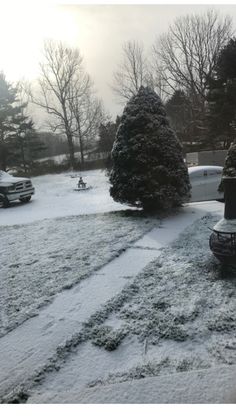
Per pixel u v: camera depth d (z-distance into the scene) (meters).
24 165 35.12
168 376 2.60
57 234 7.72
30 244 7.00
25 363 2.97
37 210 12.66
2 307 4.11
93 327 3.52
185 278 4.59
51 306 4.07
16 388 2.66
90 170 34.78
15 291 4.56
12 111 33.50
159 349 3.08
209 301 3.90
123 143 9.36
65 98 39.78
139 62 39.22
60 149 55.59
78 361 2.98
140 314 3.72
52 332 3.47
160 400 2.36
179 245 6.10
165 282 4.52
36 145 36.69
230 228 4.43
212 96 25.25
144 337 3.29
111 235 7.20
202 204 10.28
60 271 5.21
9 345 3.28
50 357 3.04
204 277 4.59
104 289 4.45
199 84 36.84
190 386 2.46
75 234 7.56
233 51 23.94
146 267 5.12
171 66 38.09
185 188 9.39
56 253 6.18
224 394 2.36
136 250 6.05
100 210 11.39
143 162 8.98
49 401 2.46
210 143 28.98
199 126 34.19
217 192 11.12
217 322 3.44
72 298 4.25
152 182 9.01
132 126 9.20
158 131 9.08
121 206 11.97
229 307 3.73
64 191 18.62
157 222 8.20
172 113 39.19
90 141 43.31
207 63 36.41
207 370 2.64
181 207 9.92
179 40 37.19
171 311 3.73
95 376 2.76
